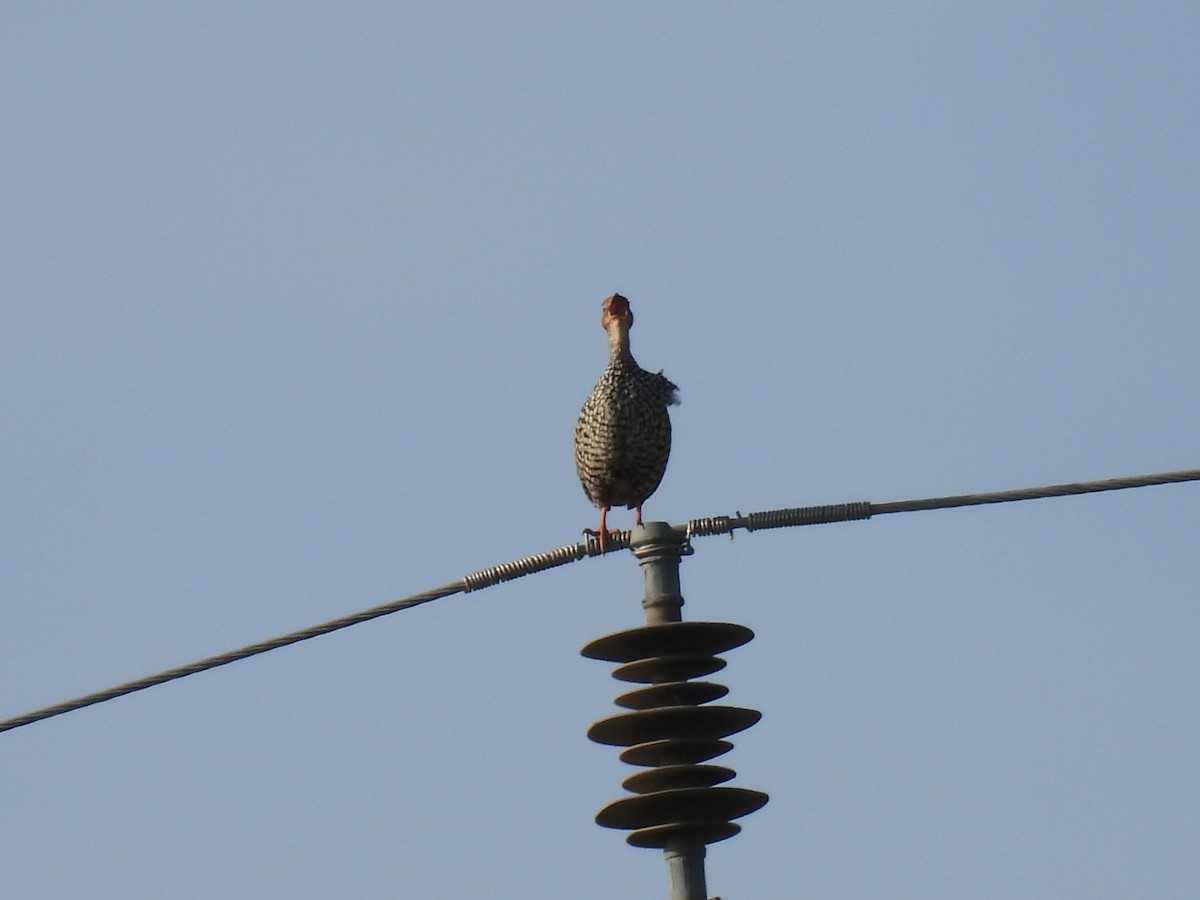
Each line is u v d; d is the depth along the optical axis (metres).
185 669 16.38
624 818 13.68
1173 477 15.07
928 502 15.17
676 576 14.48
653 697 14.05
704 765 13.68
